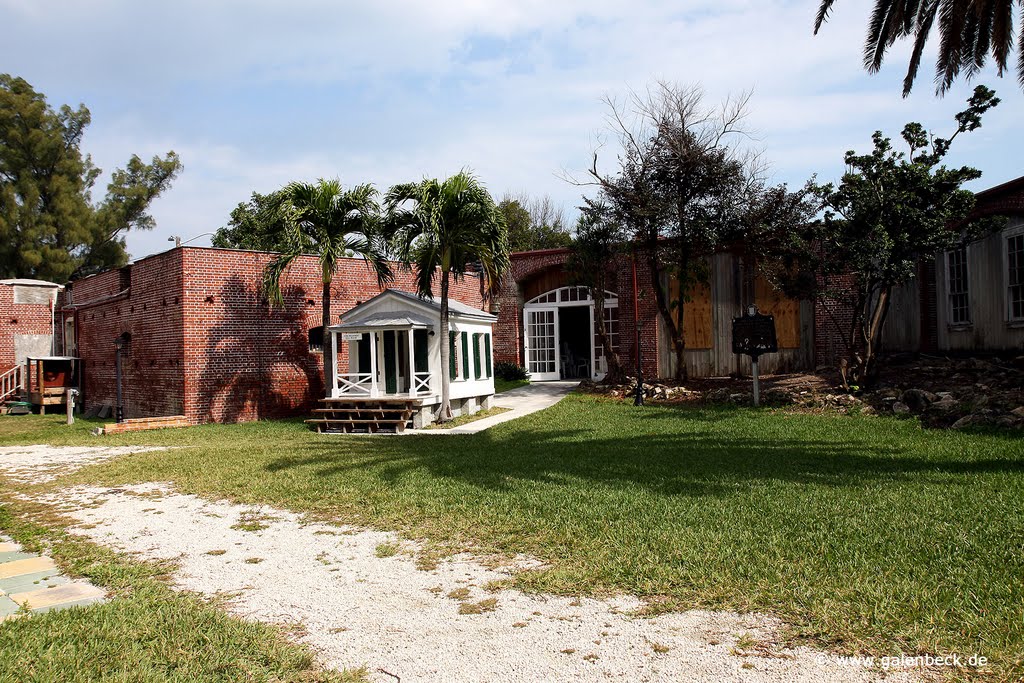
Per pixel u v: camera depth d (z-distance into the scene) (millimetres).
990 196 15320
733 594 4730
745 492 7574
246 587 5418
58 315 28203
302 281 19531
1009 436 10109
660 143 18000
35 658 4055
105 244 44438
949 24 10891
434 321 16469
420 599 5035
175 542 6754
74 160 42781
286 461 11031
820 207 16344
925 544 5500
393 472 9695
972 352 16188
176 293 18000
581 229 19562
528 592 5047
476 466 9930
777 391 16219
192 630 4469
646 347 20578
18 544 6863
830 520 6309
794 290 16516
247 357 18578
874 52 12008
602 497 7641
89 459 12273
